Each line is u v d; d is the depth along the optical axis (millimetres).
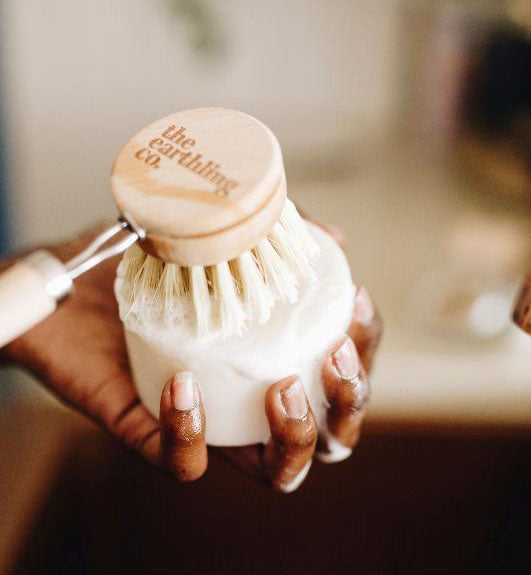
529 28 585
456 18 618
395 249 581
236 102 697
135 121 699
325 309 267
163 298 262
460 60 635
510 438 497
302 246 272
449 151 678
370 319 317
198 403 268
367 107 691
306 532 551
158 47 669
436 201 628
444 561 570
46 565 489
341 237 339
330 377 275
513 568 561
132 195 235
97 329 362
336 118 683
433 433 497
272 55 671
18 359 365
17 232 609
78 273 239
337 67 674
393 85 677
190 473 294
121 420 334
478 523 549
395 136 693
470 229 597
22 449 487
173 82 687
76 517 545
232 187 233
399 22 646
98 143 696
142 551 571
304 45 666
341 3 644
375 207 625
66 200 651
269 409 266
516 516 540
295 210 271
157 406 295
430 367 478
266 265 256
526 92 618
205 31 635
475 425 491
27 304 233
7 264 377
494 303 519
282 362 259
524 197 620
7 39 642
